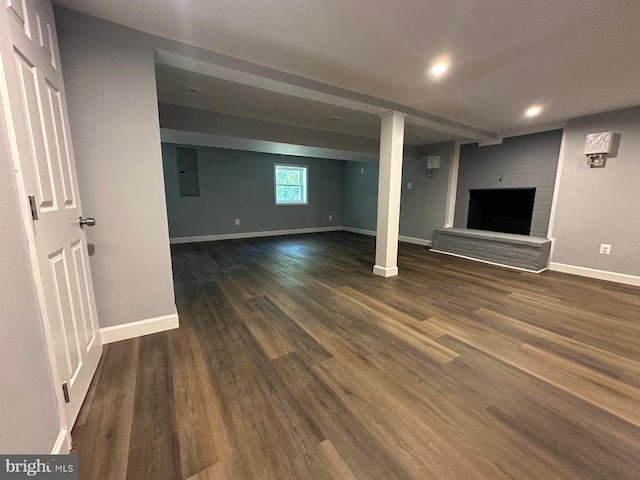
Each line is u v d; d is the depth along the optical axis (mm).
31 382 854
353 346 1855
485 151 4668
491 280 3311
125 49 1709
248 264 4043
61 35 1534
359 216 7383
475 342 1912
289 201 7129
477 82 2447
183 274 3514
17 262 844
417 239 5887
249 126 3762
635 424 1222
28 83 1039
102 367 1603
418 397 1386
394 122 3062
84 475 973
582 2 1415
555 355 1759
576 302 2631
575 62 2061
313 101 3066
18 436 772
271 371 1584
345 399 1369
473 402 1353
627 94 2688
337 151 4895
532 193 4266
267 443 1114
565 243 3699
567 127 3619
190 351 1779
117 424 1199
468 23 1623
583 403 1350
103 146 1704
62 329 1149
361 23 1646
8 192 834
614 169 3246
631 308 2494
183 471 995
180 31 1747
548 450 1089
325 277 3412
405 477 978
